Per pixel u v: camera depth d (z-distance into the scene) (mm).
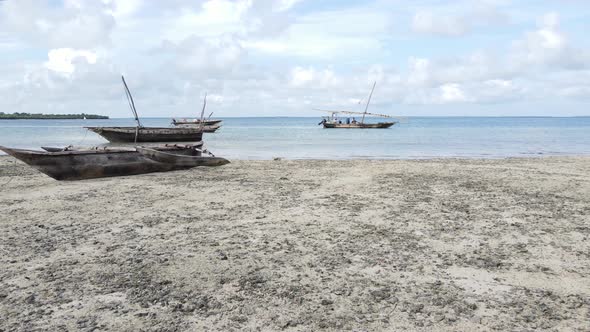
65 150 16297
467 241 7711
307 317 4844
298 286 5691
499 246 7406
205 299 5285
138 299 5285
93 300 5262
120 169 16266
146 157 16953
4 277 6008
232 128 94750
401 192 12641
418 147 35281
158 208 10562
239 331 4535
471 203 11008
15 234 8211
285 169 18656
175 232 8336
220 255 6922
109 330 4551
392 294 5445
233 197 12008
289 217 9555
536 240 7742
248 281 5855
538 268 6352
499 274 6129
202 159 19000
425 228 8586
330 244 7527
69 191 12930
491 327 4609
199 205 10922
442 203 11016
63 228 8648
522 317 4824
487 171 17578
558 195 12047
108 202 11297
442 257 6852
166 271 6215
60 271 6230
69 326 4629
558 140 44812
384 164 20562
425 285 5738
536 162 21688
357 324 4684
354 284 5762
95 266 6434
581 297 5344
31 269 6316
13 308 5059
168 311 4977
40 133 64688
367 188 13406
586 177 15672
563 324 4660
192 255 6926
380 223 8984
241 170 18312
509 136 53719
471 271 6242
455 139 46750
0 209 10406
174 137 36625
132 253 7035
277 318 4820
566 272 6195
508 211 10062
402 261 6664
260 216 9664
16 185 14031
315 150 32531
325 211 10141
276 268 6348
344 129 74750
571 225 8758
